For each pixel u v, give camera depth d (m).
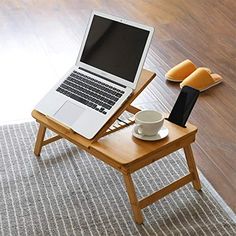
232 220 1.93
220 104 2.71
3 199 2.06
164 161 2.26
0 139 2.43
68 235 1.87
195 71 2.89
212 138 2.43
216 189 2.11
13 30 3.62
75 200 2.04
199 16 3.83
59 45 3.40
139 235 1.86
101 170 2.21
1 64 3.14
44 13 3.91
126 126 2.00
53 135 2.43
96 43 2.10
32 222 1.94
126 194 2.07
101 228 1.90
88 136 1.90
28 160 2.28
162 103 2.74
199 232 1.87
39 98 2.79
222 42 3.43
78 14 3.89
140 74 1.95
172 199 2.04
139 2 4.11
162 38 3.49
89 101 2.02
